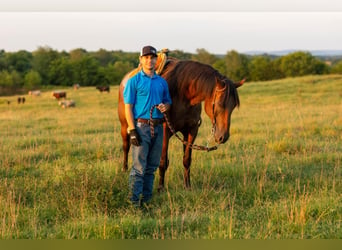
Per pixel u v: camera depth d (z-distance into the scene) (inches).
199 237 166.1
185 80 221.0
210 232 167.3
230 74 3223.4
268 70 3137.3
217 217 185.3
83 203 195.0
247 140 406.6
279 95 1179.9
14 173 283.9
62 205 200.1
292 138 418.0
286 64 3053.6
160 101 205.8
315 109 740.0
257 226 178.5
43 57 3627.0
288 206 197.0
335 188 231.9
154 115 204.5
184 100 223.9
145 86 200.7
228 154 341.4
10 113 992.2
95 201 197.8
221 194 222.8
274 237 165.3
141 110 202.7
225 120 196.5
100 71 3462.1
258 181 240.4
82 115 832.3
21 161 315.9
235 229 171.9
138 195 206.4
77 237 165.8
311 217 185.6
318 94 1150.3
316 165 299.6
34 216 189.8
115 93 1715.1
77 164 300.8
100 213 189.3
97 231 168.9
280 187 237.5
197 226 177.6
